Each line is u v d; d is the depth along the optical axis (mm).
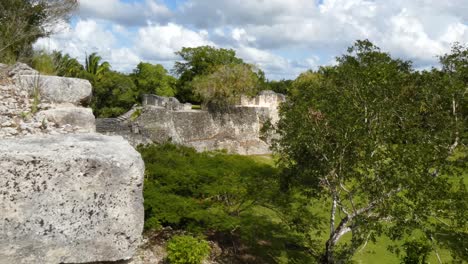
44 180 2033
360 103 10766
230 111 28828
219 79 28703
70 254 2072
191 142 24000
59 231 2055
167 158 11414
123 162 2164
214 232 12039
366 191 9805
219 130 27938
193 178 10453
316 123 10742
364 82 10836
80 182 2084
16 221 1995
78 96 4652
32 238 2014
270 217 14359
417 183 8906
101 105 35562
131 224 2176
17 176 1999
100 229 2115
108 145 2398
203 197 10727
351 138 9992
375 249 12852
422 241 10914
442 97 11375
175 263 8891
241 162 13141
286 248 12398
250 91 31891
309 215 13062
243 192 11078
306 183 12336
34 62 6832
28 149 2105
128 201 2174
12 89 4363
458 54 11695
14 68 4902
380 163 9562
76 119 4082
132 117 22844
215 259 10633
